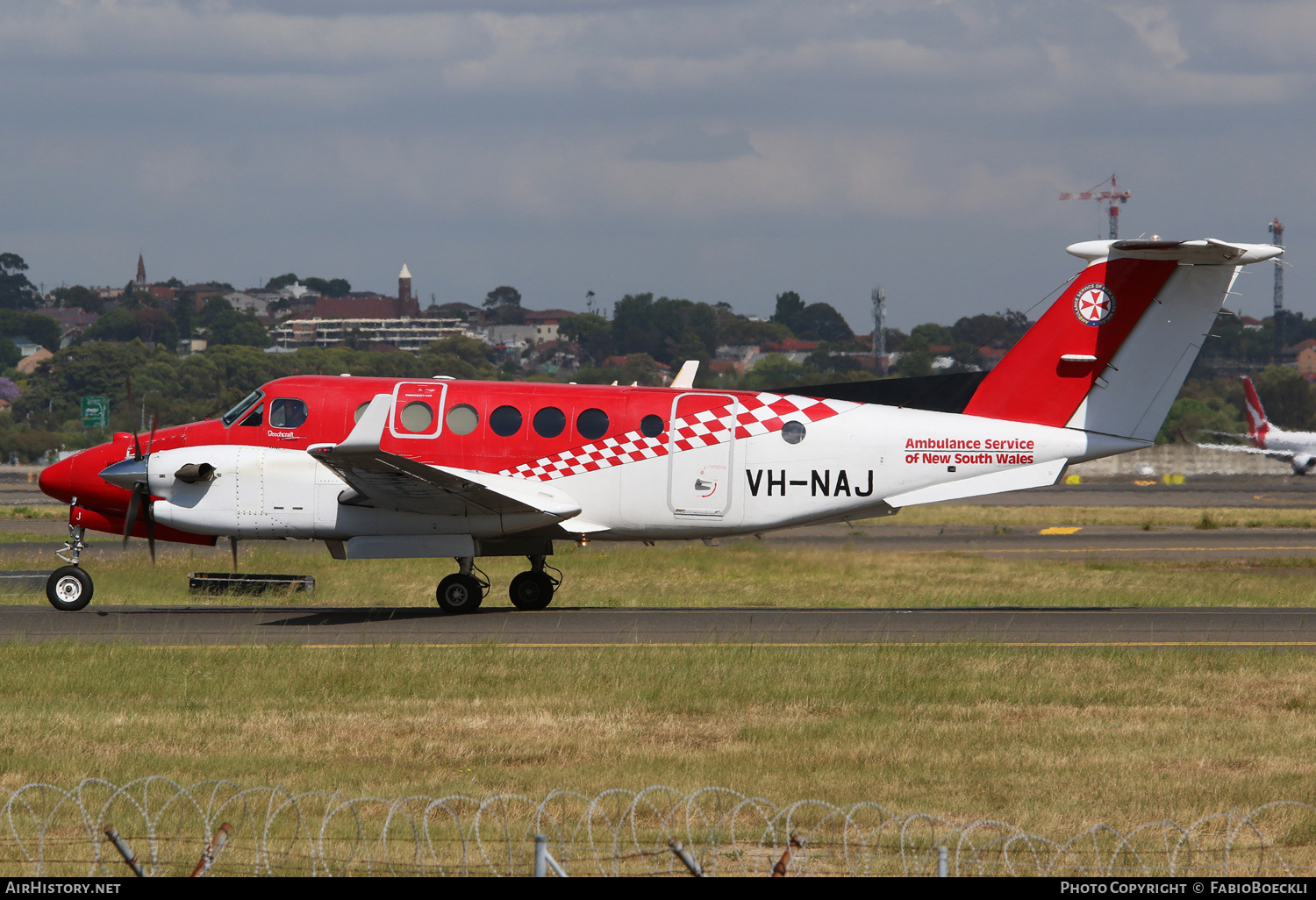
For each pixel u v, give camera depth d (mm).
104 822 32125
